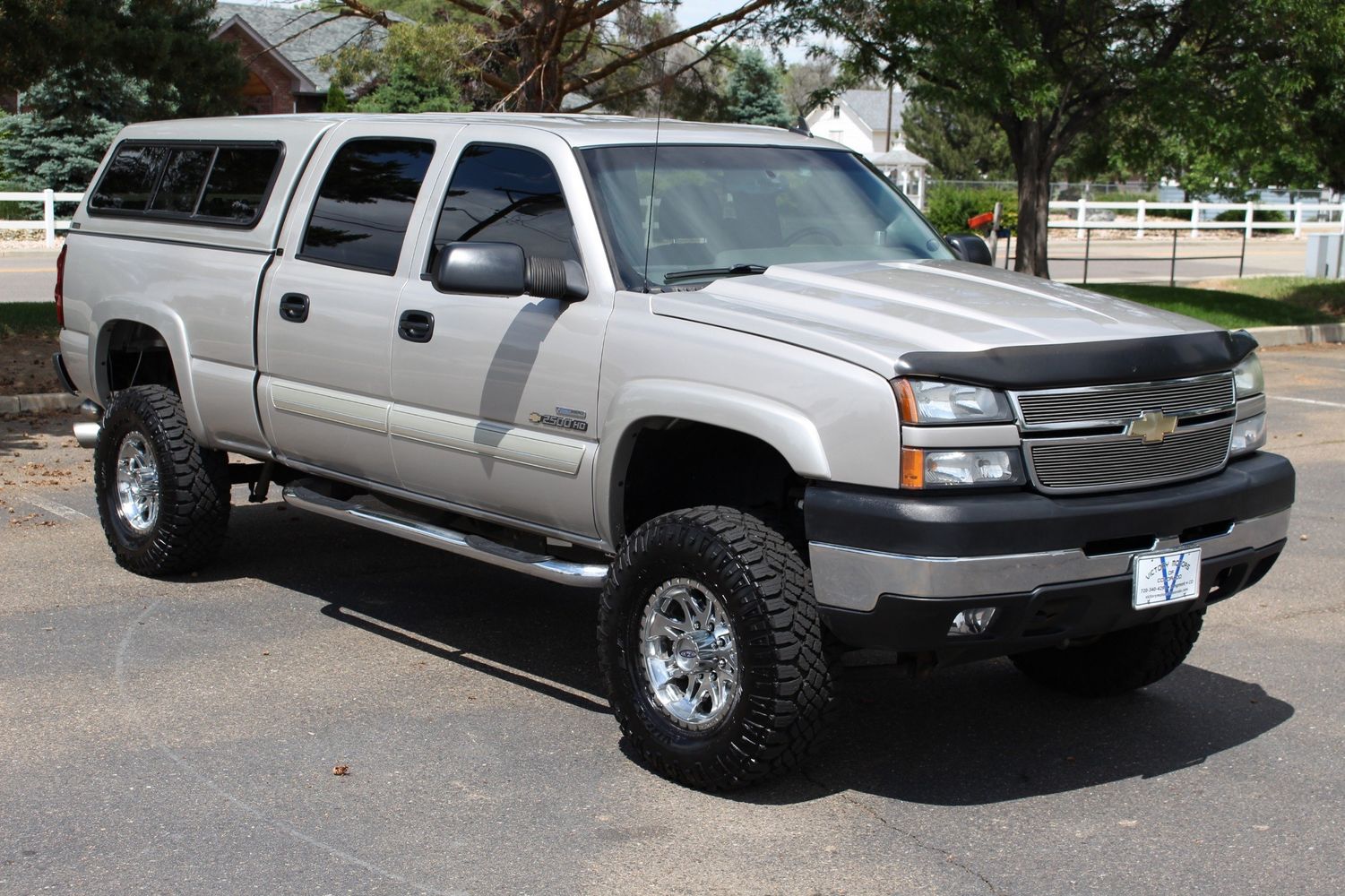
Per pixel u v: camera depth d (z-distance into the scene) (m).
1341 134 18.73
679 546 4.58
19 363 12.92
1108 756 5.03
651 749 4.71
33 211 31.45
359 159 6.12
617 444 4.89
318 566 7.34
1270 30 16.67
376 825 4.34
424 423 5.57
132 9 17.06
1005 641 4.36
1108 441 4.46
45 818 4.36
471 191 5.61
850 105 73.44
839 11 17.30
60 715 5.20
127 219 7.18
